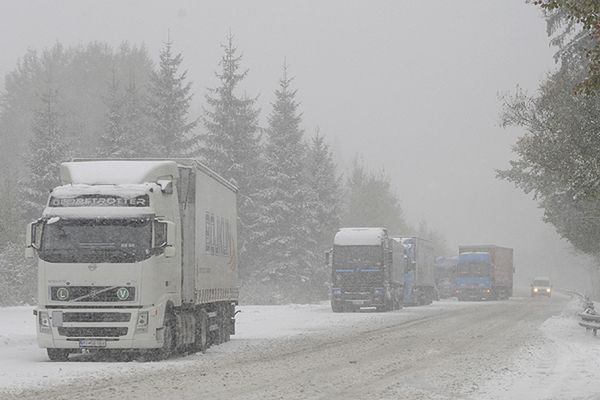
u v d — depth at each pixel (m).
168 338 30.62
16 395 20.22
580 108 47.53
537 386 22.80
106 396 20.09
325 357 31.50
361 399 20.02
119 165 31.33
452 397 20.47
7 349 34.06
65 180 31.36
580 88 18.81
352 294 74.31
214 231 36.53
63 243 29.62
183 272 32.56
